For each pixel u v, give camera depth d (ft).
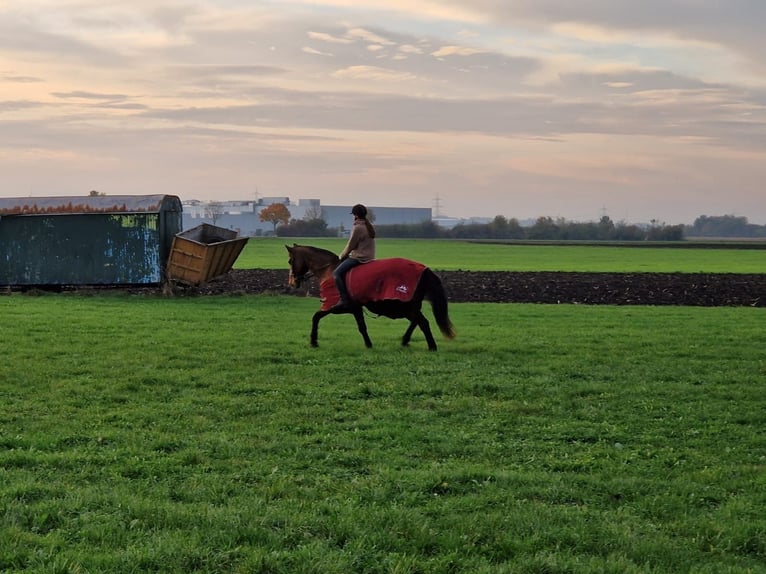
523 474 27.61
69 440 31.22
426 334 54.65
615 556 20.84
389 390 41.47
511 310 86.07
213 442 31.12
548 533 22.03
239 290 103.55
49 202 99.30
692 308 88.94
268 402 38.45
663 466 29.55
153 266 97.04
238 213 654.53
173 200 100.99
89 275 97.45
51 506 23.04
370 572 19.62
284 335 62.08
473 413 37.17
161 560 19.69
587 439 33.32
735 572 20.18
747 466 29.17
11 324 65.36
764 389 43.09
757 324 73.67
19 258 97.50
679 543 22.09
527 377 45.96
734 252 267.18
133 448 29.78
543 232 537.65
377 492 25.14
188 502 24.30
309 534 21.62
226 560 19.83
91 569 19.10
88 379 42.93
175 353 51.78
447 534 21.83
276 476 26.91
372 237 55.26
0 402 37.52
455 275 141.79
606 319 77.41
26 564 19.30
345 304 54.29
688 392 42.22
